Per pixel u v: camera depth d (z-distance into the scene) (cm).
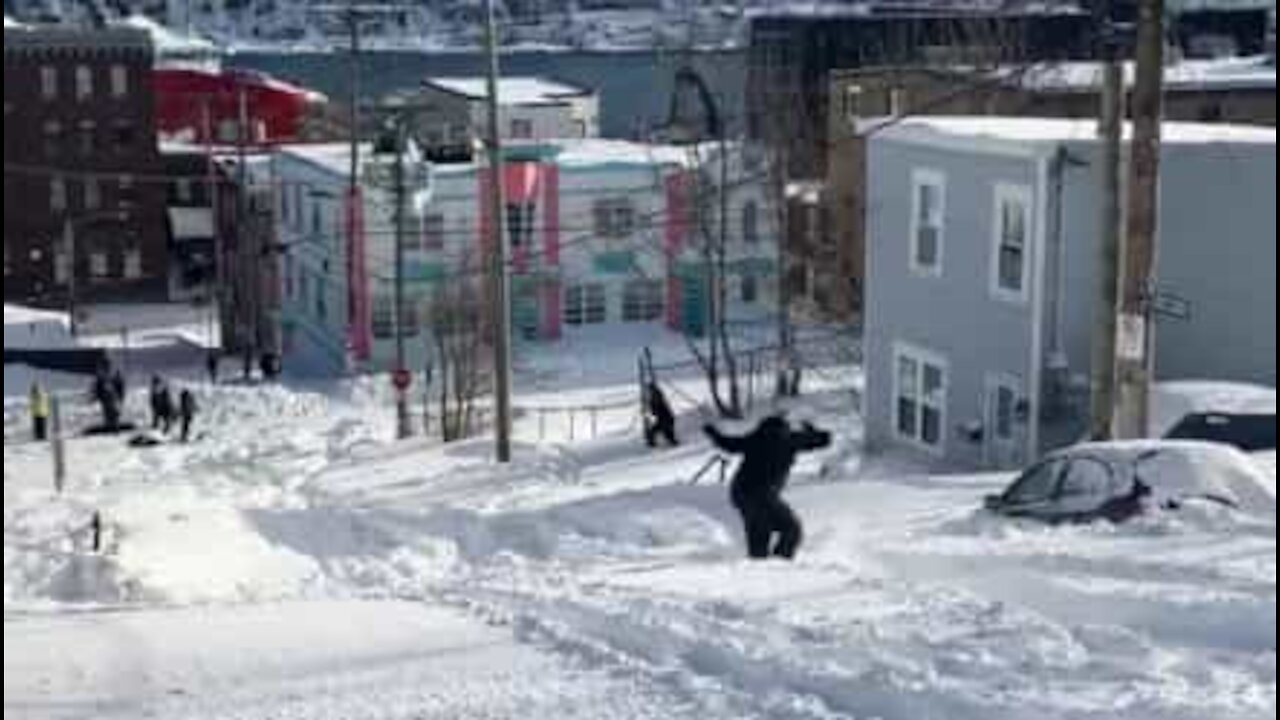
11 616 1384
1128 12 3306
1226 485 1847
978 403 3572
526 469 3816
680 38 14162
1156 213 2422
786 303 5794
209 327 9369
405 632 1177
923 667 982
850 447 4000
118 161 11069
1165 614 1176
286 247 8069
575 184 7756
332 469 4075
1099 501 1844
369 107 9562
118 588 1973
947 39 8762
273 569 2145
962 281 3603
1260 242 3344
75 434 5291
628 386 6525
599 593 1363
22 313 9044
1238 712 848
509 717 914
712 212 7406
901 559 1606
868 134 3922
